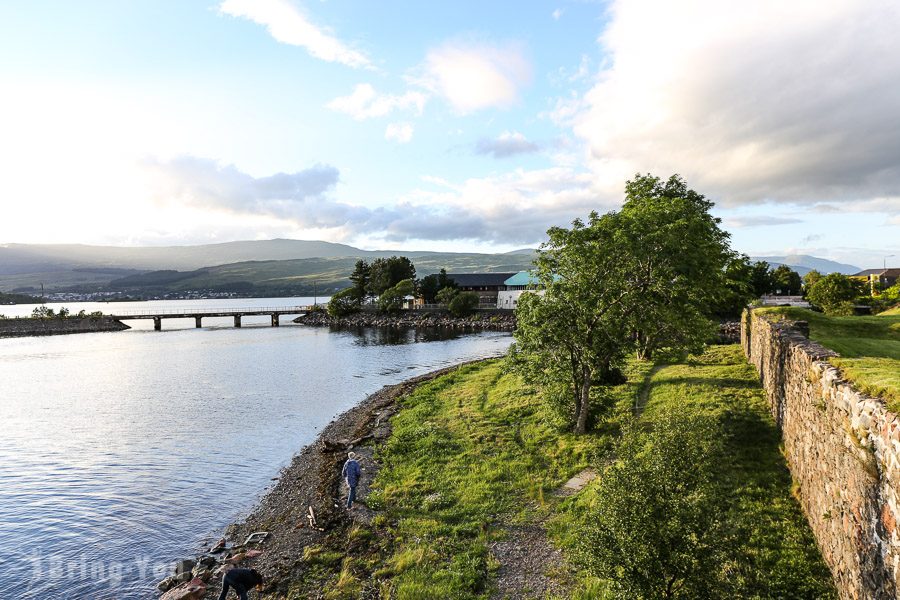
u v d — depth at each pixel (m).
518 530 17.59
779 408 20.27
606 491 11.12
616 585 10.45
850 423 10.71
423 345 88.69
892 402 9.19
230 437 34.25
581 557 11.37
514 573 15.09
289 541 18.94
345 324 136.62
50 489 25.70
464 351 79.56
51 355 79.88
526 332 27.11
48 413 41.56
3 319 119.19
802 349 16.27
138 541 20.39
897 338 26.14
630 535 10.09
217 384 53.78
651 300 28.56
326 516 20.38
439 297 146.12
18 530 21.48
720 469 15.87
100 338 109.12
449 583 14.71
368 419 35.94
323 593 15.16
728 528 10.54
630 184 39.59
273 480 26.47
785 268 111.06
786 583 11.75
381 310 141.12
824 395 12.97
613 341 25.92
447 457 25.12
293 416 39.81
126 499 24.38
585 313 25.34
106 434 35.25
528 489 20.67
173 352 82.62
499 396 37.22
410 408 37.50
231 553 18.72
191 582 16.61
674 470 11.03
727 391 26.42
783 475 16.95
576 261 26.00
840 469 11.41
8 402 45.78
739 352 41.72
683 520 9.93
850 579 10.42
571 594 13.64
